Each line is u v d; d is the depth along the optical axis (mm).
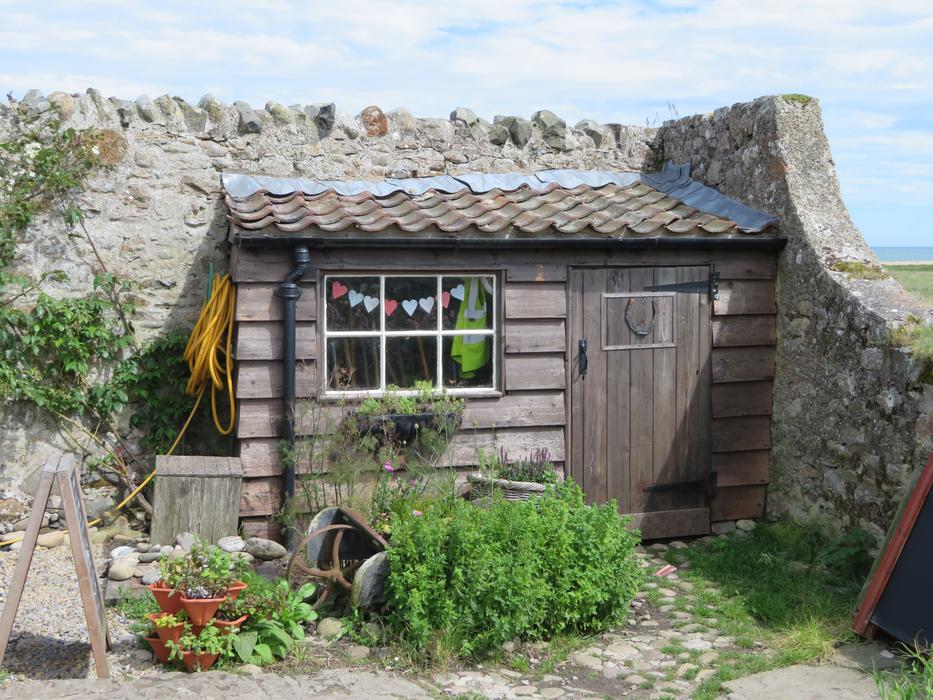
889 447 6453
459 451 7074
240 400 6590
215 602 4816
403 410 6812
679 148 8977
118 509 7555
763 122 7746
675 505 7645
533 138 8867
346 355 6883
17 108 7277
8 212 7191
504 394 7164
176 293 7805
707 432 7691
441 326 7094
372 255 6777
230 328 7090
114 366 7660
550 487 6090
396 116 8461
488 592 5164
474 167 8695
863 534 6566
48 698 4094
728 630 5594
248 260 6531
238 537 6305
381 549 5621
